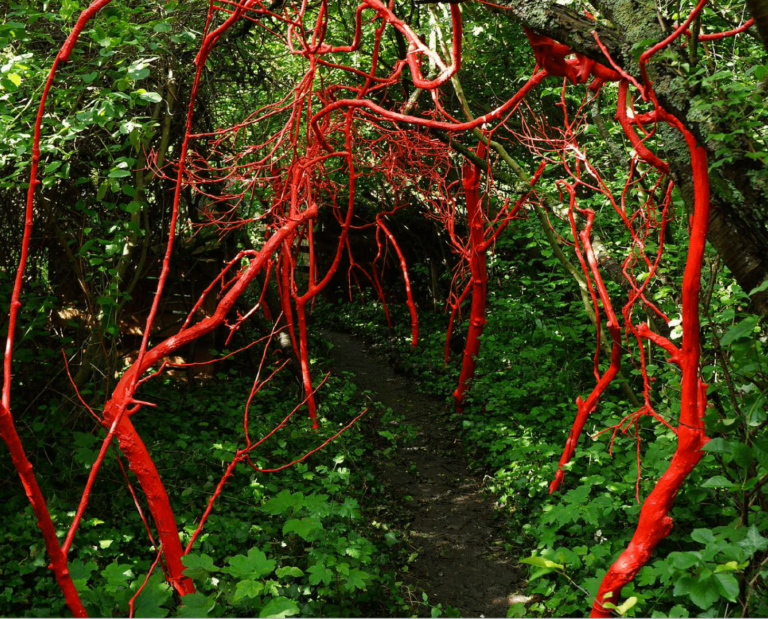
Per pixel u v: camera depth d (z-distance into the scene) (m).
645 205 4.31
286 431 5.74
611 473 4.41
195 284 7.01
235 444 5.29
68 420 4.83
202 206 7.04
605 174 6.28
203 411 6.05
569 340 6.77
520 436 5.79
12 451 1.80
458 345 9.11
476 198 6.73
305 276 12.52
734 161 2.22
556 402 6.17
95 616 2.57
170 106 5.36
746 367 2.39
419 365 9.00
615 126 5.04
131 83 4.16
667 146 2.45
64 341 4.92
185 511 4.27
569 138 5.65
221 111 6.74
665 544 3.58
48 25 4.14
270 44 6.83
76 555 3.67
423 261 11.33
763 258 2.27
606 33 2.31
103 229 5.21
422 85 2.84
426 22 7.14
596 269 4.08
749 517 2.92
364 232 11.78
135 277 5.17
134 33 3.87
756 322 2.30
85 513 4.07
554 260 6.66
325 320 12.12
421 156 7.23
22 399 5.11
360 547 3.90
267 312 7.51
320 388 7.42
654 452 3.94
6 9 4.08
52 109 4.02
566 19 2.35
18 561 3.55
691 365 2.49
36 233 5.24
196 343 6.92
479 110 8.41
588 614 3.36
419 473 6.02
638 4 2.30
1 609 3.23
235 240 7.21
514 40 7.63
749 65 3.76
